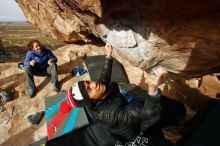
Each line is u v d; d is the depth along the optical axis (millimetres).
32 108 5418
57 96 5430
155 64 4785
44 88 5863
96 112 2732
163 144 3320
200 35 3498
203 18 3219
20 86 6016
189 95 5055
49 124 4836
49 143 4109
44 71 5824
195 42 3672
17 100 5641
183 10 3086
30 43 5500
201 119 3246
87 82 2654
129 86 5312
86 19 4301
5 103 5578
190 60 4211
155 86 2373
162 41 3910
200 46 3711
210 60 4004
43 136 4777
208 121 3100
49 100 5395
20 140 4797
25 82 6129
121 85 5312
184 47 3871
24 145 4691
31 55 5473
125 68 6219
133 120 2688
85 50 7039
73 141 3967
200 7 2947
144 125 3121
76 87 2627
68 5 3678
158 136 3408
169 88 5242
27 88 5945
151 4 3068
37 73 5832
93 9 3061
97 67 6234
